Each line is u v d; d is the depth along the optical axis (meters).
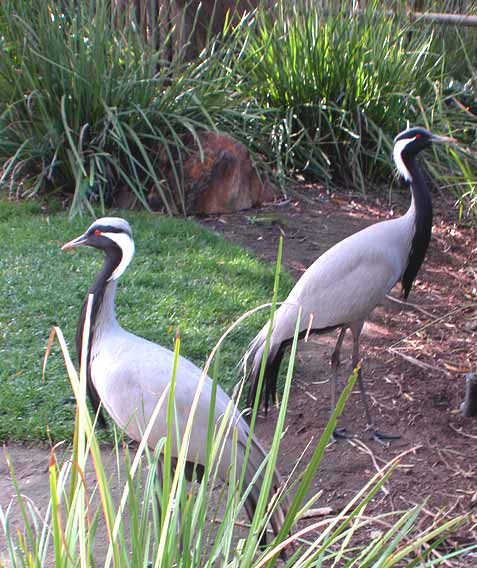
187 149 7.85
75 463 2.29
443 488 4.39
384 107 8.98
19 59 7.91
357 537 3.98
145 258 6.77
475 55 10.20
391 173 9.05
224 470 3.64
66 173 7.98
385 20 9.30
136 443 4.68
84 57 7.68
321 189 8.87
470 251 7.69
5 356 5.27
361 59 8.95
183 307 6.00
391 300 6.72
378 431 4.92
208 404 3.74
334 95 9.02
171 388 2.34
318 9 9.14
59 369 5.20
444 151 8.80
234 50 9.27
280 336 4.84
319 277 4.94
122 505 2.48
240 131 8.62
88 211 7.65
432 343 6.03
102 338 4.02
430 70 9.30
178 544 2.70
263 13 9.21
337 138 9.05
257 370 4.77
